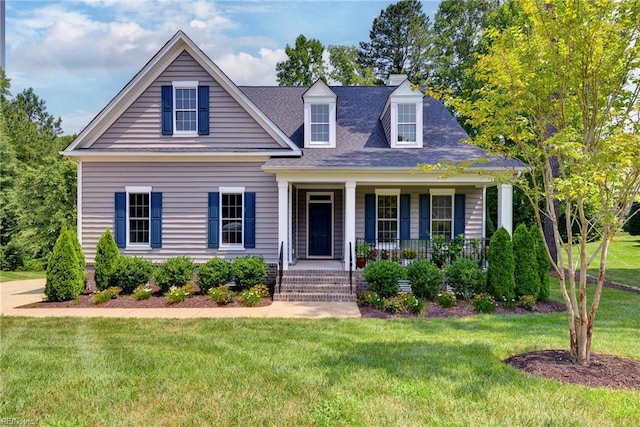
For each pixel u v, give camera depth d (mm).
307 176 13023
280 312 10578
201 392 5418
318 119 15234
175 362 6594
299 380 5750
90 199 14242
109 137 14219
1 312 10711
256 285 12742
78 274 12266
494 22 22797
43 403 5156
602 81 6074
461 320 9648
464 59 31031
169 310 10891
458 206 15383
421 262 12000
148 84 14266
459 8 32156
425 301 11188
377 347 7312
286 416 4715
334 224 16391
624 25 5641
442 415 4695
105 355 6980
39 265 23422
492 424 4480
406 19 39531
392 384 5566
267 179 14156
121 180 14227
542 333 8320
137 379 5883
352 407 4902
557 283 15789
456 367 6207
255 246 14180
